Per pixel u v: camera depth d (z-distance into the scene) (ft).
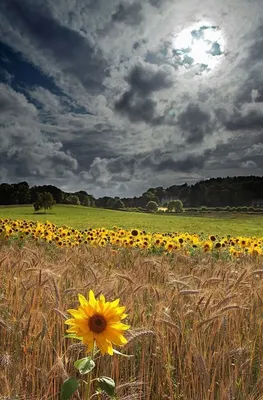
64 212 329.52
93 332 10.20
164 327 17.31
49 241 54.90
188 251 50.44
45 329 15.31
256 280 24.30
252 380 15.71
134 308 19.43
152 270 27.84
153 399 15.46
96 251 44.91
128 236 55.21
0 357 14.53
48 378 13.94
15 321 16.83
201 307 18.70
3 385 13.10
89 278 23.21
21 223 72.02
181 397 15.08
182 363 16.60
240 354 15.65
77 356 16.31
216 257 47.78
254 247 48.49
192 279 24.67
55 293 17.61
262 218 315.78
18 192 460.55
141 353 16.88
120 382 15.23
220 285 22.16
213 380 14.43
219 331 17.34
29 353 15.39
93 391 14.96
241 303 19.92
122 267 33.35
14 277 20.85
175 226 174.60
